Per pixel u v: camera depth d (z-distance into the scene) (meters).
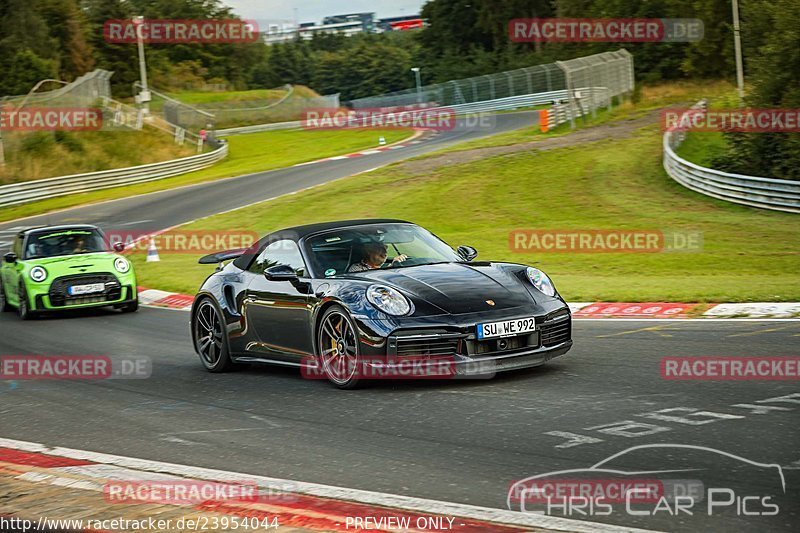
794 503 8.18
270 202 58.84
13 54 144.25
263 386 16.05
